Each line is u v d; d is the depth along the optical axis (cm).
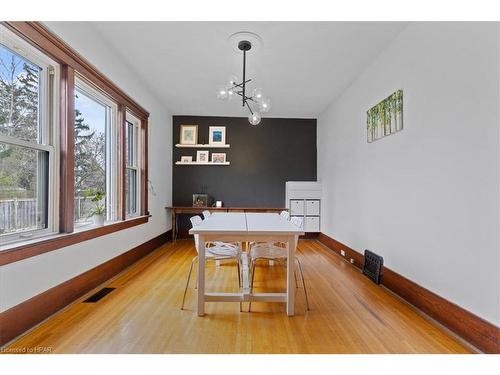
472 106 183
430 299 222
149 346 178
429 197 226
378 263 305
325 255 437
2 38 184
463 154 191
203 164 569
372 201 328
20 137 200
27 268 189
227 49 305
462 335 189
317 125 583
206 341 185
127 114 376
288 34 274
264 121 585
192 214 572
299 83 398
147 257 411
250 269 322
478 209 178
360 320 217
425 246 231
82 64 250
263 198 583
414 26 248
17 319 182
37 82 216
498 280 164
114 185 337
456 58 197
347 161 411
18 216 198
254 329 202
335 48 300
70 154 237
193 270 346
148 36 281
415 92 246
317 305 246
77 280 246
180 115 571
